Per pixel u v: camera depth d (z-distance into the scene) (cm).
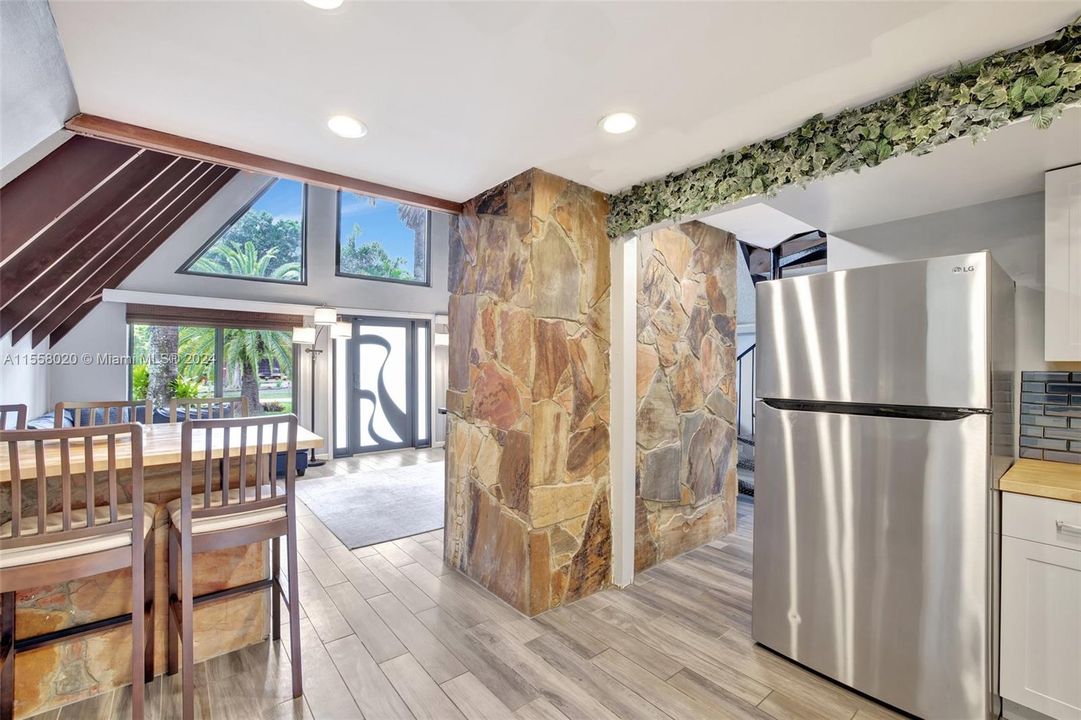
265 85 181
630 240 296
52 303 380
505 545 273
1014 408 238
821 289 205
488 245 289
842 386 199
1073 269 207
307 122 209
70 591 193
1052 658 169
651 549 326
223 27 148
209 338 619
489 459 286
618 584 293
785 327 216
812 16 142
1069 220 208
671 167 255
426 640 233
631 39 154
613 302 296
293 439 199
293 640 193
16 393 388
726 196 238
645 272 323
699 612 263
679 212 259
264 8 140
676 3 137
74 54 160
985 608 168
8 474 167
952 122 167
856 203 264
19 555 151
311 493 504
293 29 149
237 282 628
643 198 276
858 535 195
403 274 793
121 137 207
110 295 534
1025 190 243
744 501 483
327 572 310
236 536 187
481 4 138
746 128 212
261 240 656
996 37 151
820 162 202
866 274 193
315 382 675
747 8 139
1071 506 166
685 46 157
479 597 277
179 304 573
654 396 329
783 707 189
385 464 655
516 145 230
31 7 127
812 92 184
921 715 179
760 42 155
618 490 294
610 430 297
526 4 138
